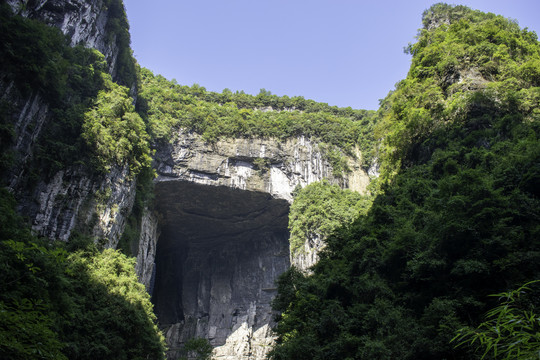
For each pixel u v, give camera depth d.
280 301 33.97
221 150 81.25
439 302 20.94
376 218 34.19
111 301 36.34
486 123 39.25
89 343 31.00
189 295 96.38
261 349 84.00
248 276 93.75
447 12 61.88
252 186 80.69
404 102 51.72
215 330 90.12
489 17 59.47
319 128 89.56
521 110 38.97
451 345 18.92
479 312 20.55
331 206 74.31
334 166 86.38
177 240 95.25
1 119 36.91
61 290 25.88
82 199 45.69
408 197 36.31
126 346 35.41
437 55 51.34
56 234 42.41
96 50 56.81
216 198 82.06
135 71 74.94
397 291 26.66
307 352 25.78
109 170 48.94
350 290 28.77
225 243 97.25
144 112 76.06
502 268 20.67
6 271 18.84
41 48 40.47
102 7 62.19
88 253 41.34
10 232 26.25
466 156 34.91
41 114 43.50
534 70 43.19
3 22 38.28
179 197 80.56
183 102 85.50
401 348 20.97
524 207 23.69
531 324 5.35
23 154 40.28
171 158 76.69
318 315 28.58
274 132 85.50
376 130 53.91
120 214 51.50
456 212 24.28
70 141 46.44
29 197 41.03
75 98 49.59
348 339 23.83
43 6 51.75
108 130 50.66
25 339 9.50
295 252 74.81
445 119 43.03
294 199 81.69
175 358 87.12
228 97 95.50
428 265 24.14
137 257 61.56
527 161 26.56
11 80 38.69
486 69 46.38
